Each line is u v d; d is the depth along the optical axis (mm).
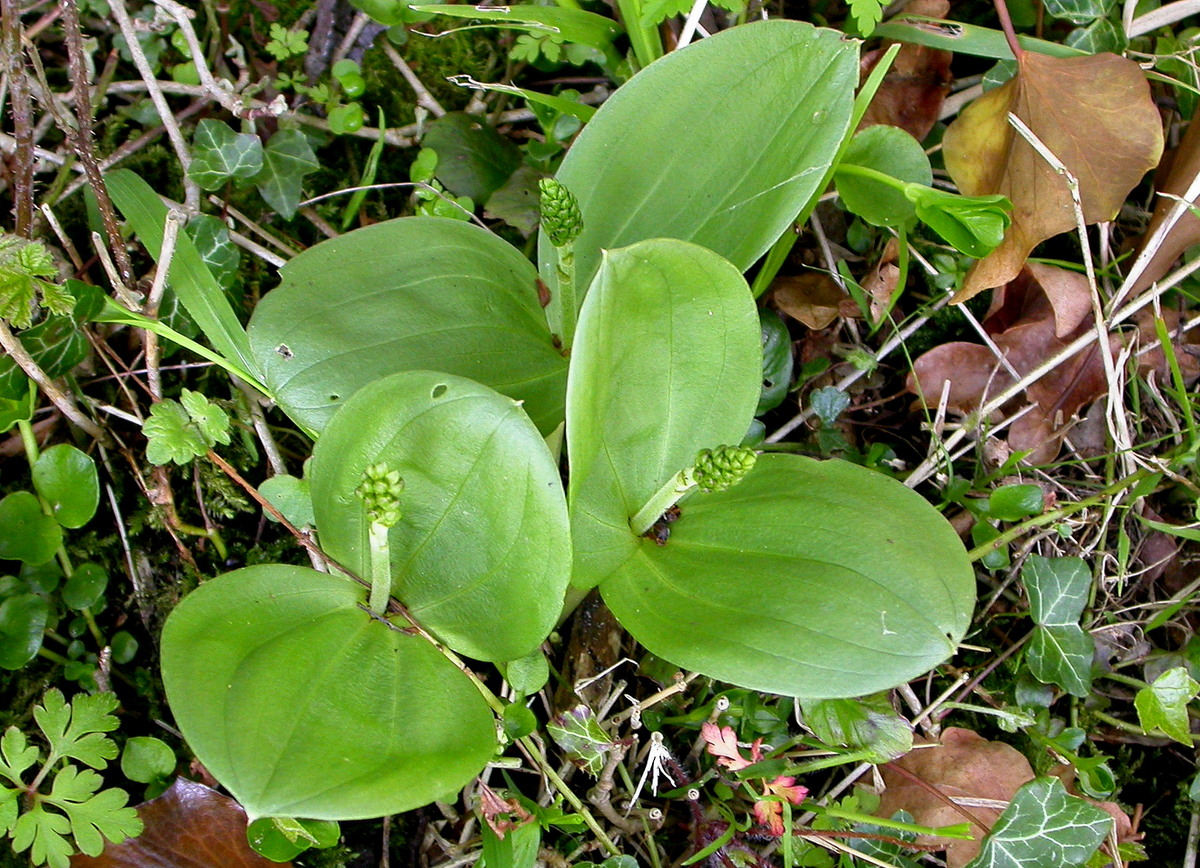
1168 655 485
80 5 523
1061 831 425
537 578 373
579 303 431
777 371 496
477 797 441
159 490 463
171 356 488
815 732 436
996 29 537
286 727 351
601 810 445
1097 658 487
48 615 446
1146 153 474
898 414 519
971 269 487
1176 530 466
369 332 416
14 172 460
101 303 432
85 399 466
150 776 426
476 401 364
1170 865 475
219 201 512
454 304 427
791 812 437
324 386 409
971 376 511
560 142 530
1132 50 533
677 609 395
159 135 521
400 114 542
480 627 385
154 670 458
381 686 370
